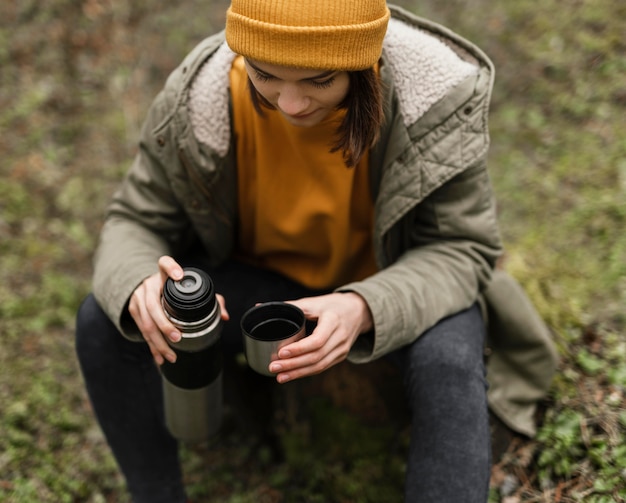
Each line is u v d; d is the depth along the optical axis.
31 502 2.15
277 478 2.37
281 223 1.97
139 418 1.93
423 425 1.68
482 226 1.81
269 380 2.50
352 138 1.60
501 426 2.17
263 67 1.46
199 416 1.77
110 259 1.84
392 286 1.70
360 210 1.94
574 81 3.50
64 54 3.95
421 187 1.72
